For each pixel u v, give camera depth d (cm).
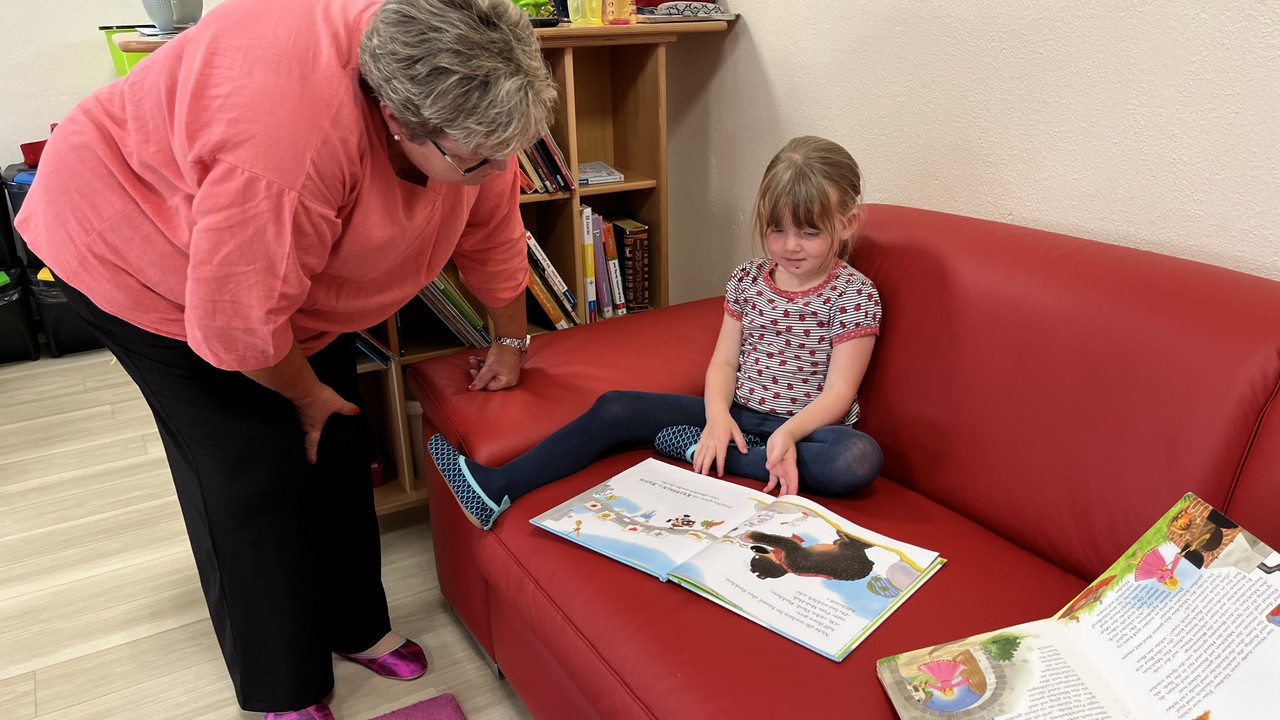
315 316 122
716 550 111
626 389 152
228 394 118
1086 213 136
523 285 147
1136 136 126
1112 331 110
